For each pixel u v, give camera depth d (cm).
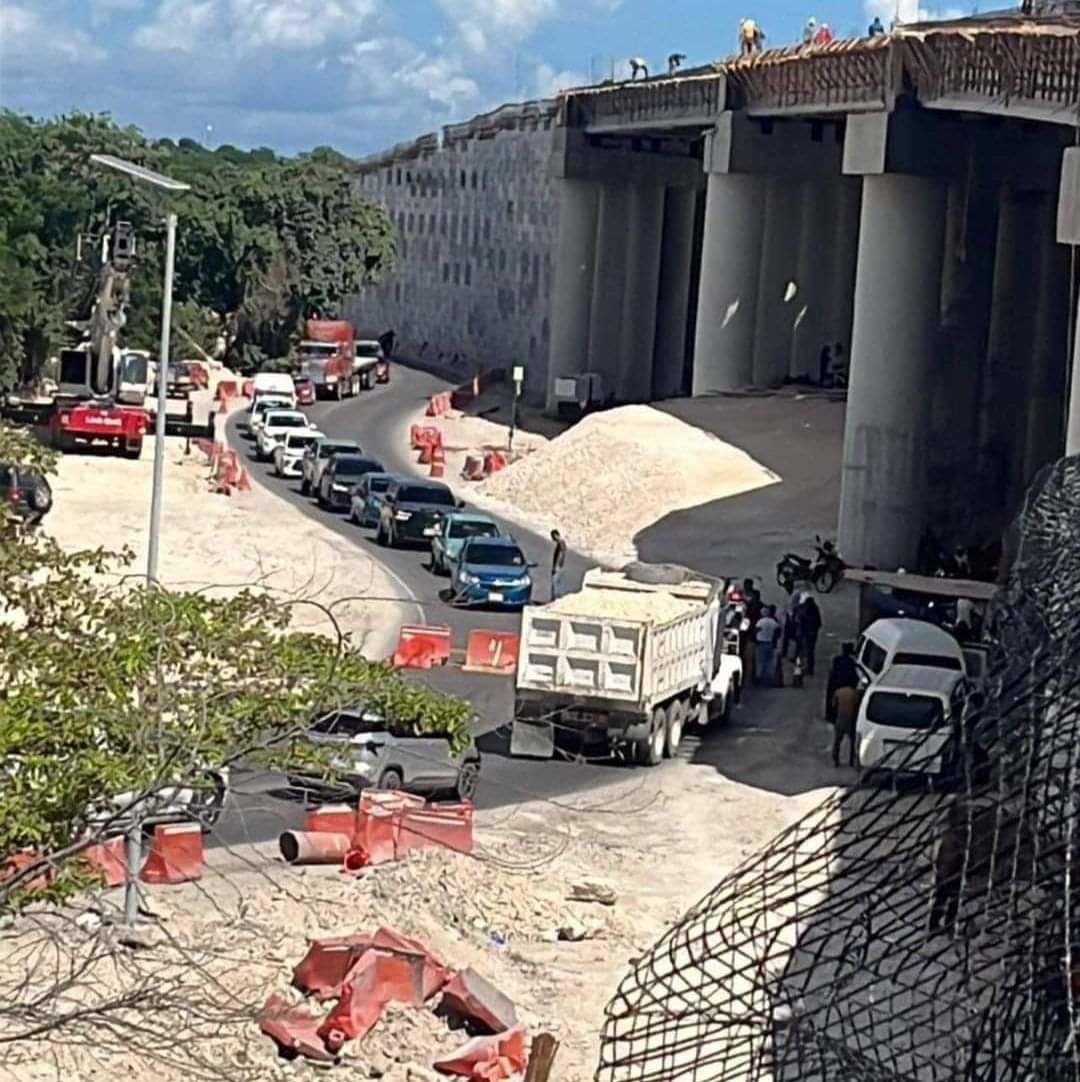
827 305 8606
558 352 9775
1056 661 1276
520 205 11650
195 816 1948
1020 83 5072
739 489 6769
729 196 7838
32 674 1806
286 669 1898
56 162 9525
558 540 5369
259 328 11506
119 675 1806
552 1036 2012
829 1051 1272
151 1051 1791
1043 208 6738
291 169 11825
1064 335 6725
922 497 5997
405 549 5997
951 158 5894
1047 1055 1154
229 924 2386
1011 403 6775
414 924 2525
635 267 9775
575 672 3606
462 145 12538
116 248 7519
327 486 6756
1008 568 2225
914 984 1272
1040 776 1207
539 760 3616
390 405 10306
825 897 1473
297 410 9238
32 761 1716
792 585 5559
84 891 2042
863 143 5906
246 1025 2134
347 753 2125
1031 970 1174
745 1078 1379
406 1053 2152
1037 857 1183
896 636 3853
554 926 2638
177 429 8512
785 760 3709
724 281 7962
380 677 2034
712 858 3025
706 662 3875
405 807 2888
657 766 3631
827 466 6975
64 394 7469
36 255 8588
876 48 5847
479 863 2823
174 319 10344
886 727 3512
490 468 7931
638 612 3712
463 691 4138
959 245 6594
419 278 13162
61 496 6425
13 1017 1742
